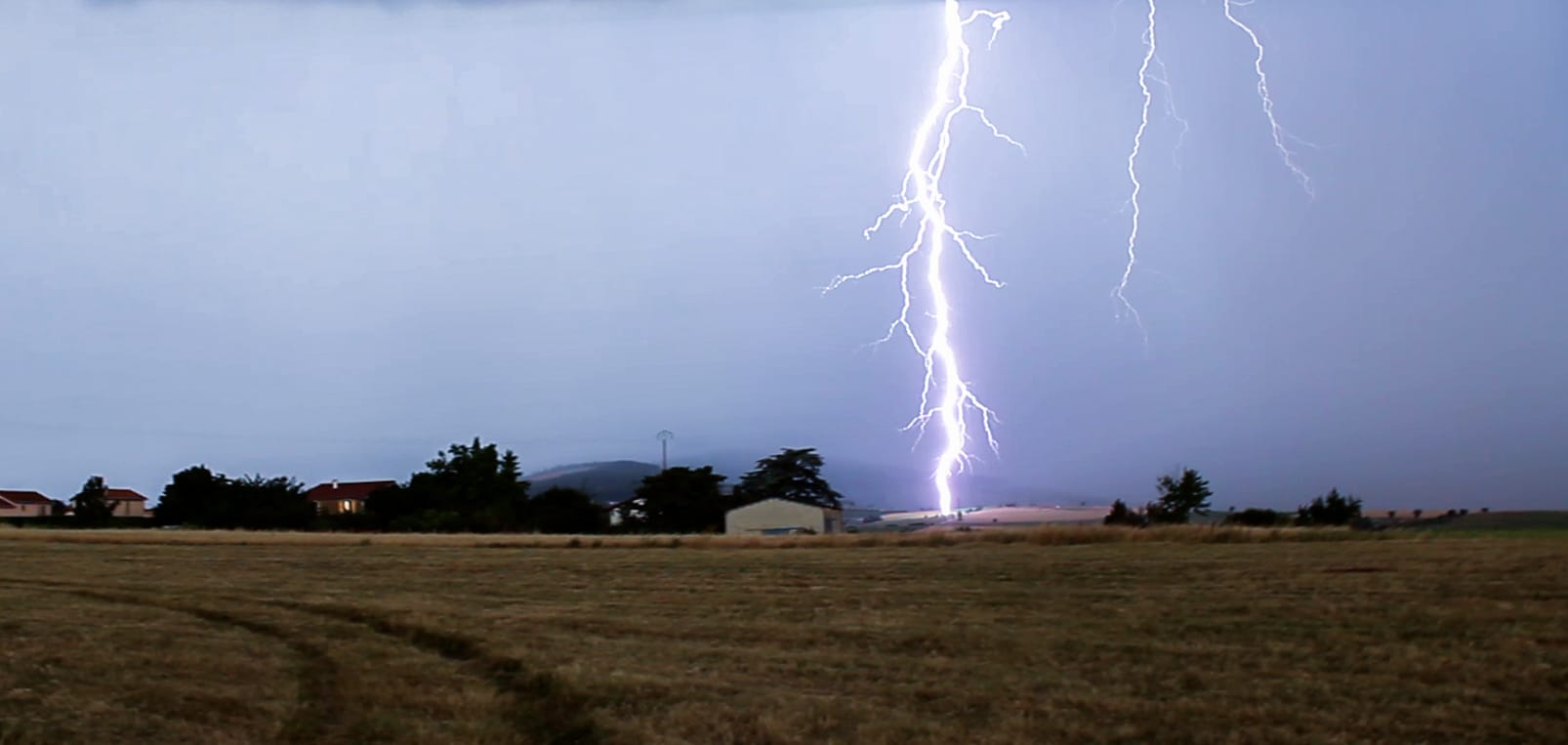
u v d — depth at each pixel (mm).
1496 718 12070
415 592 25516
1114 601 21219
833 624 19297
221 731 12742
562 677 14773
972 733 11852
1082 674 14711
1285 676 14188
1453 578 22781
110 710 13641
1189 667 14875
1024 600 21891
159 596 24875
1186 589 22812
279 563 34125
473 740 12281
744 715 12750
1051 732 11867
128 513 115625
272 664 16406
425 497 85625
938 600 22312
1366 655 15242
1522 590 20750
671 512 81000
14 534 50438
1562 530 42844
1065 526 42875
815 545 40969
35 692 14508
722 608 21766
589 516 81500
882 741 11586
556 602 23047
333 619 21078
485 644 17453
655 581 27391
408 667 16109
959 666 15336
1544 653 15070
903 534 42844
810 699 13445
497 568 31797
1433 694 13055
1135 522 57125
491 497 86250
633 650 16859
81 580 28703
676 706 13242
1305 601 20156
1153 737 11633
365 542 46750
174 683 15031
